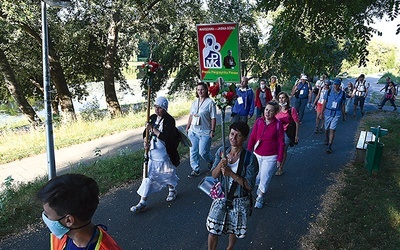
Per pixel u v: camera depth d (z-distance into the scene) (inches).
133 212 195.8
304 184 244.5
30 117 644.1
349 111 625.6
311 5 234.5
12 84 621.9
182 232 175.3
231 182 129.9
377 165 258.4
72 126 494.0
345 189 231.0
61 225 60.7
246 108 320.8
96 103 805.9
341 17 246.4
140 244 164.7
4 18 471.8
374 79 1958.7
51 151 201.3
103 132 443.2
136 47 793.6
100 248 63.3
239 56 206.8
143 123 501.7
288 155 320.8
